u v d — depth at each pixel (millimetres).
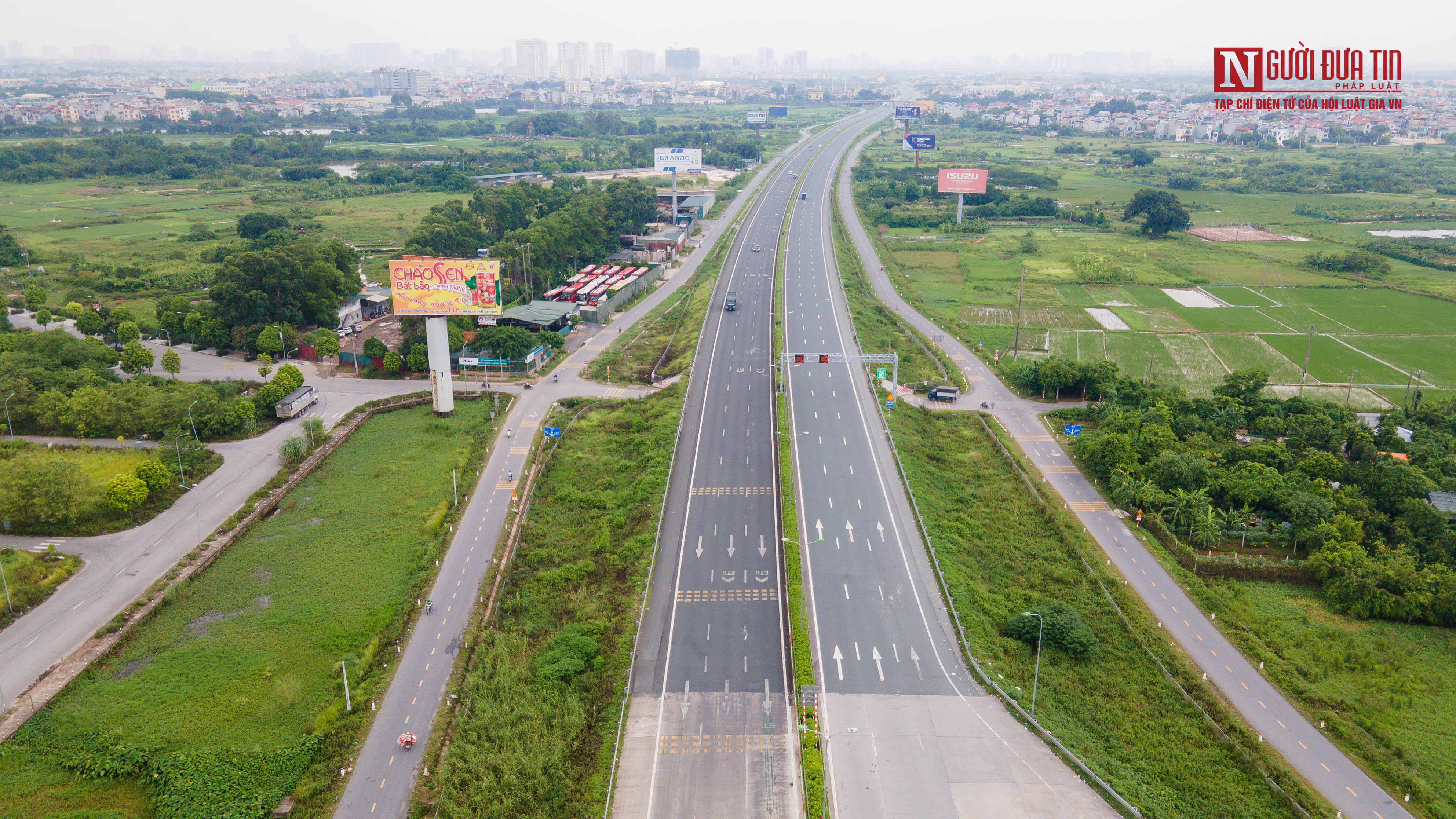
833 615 103688
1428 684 95438
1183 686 94688
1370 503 126562
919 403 170750
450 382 163250
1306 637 103312
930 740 85062
